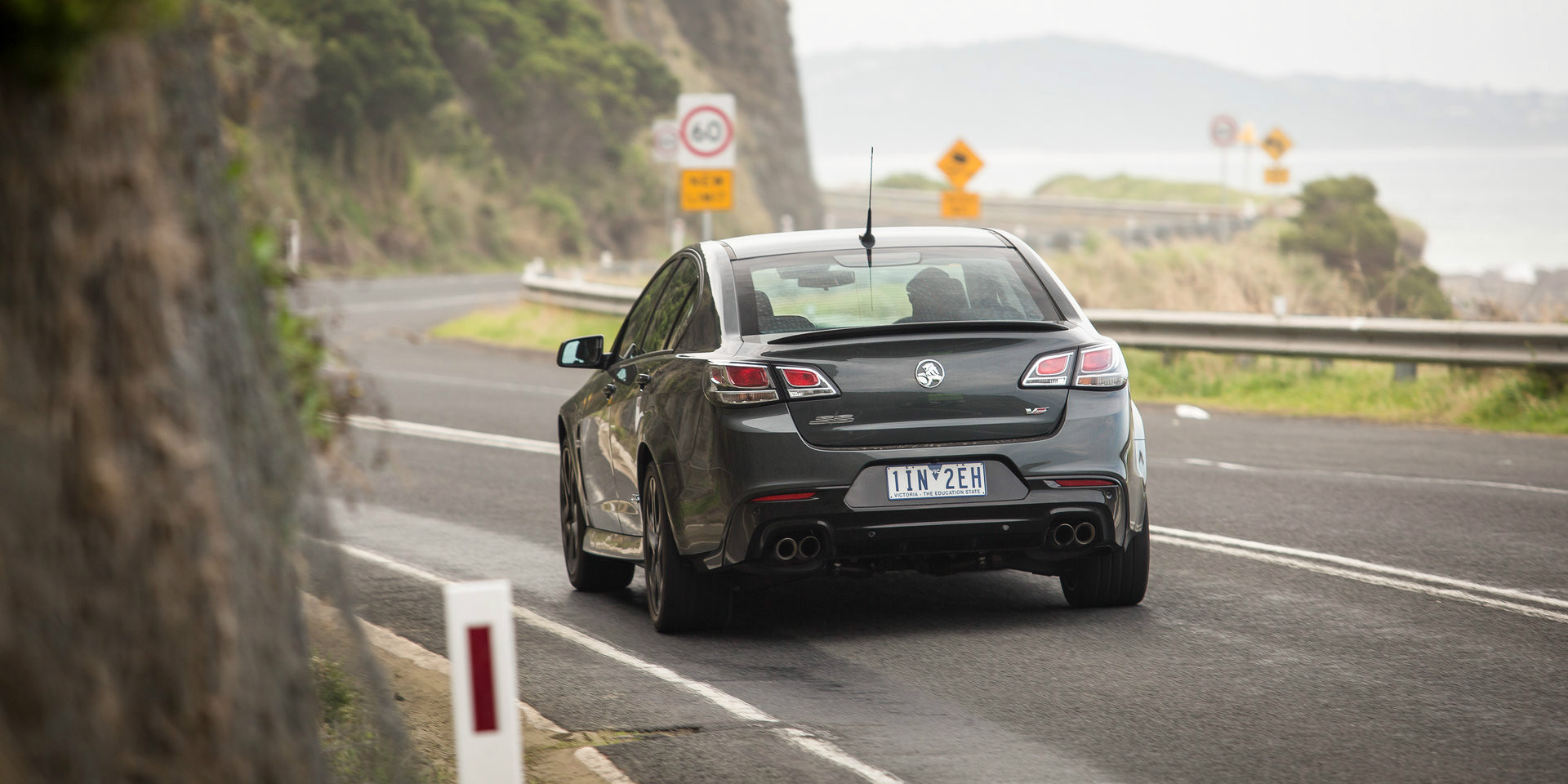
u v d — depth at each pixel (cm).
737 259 1497
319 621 826
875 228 1587
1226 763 1022
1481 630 1382
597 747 1082
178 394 557
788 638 1430
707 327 1434
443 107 12312
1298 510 2077
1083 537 1383
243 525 614
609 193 13512
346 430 905
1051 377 1375
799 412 1336
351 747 852
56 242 516
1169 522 1998
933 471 1341
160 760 541
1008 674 1270
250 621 601
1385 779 980
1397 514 2016
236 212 725
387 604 1620
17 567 495
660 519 1444
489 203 12200
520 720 1153
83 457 519
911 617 1500
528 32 13012
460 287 9025
